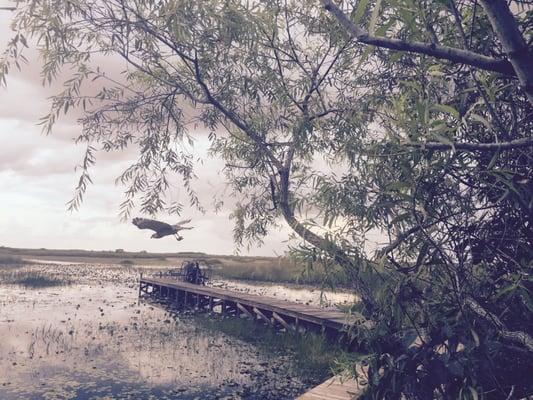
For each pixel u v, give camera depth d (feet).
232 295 60.59
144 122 17.33
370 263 9.54
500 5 4.70
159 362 36.01
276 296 84.28
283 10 19.86
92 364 34.94
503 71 5.03
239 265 148.15
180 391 28.99
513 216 8.32
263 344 42.83
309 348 37.70
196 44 15.39
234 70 18.26
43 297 74.84
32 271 132.87
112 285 107.55
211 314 63.52
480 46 7.72
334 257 9.84
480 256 8.51
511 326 8.55
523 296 7.41
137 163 17.19
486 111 8.02
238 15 15.55
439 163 7.29
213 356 38.29
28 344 40.60
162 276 96.43
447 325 8.43
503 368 8.73
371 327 9.95
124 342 43.01
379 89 14.37
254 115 18.75
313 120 17.87
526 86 4.83
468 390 8.50
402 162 7.50
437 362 8.97
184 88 17.01
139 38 15.44
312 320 41.86
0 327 47.73
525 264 7.82
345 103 18.02
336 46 18.90
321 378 31.55
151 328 50.98
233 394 28.45
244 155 21.35
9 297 71.92
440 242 8.09
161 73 17.84
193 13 14.46
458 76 8.09
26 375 31.53
